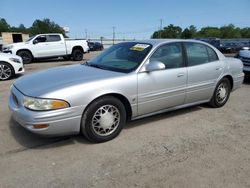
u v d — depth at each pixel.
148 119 4.61
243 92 6.89
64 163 3.15
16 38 42.88
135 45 4.41
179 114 4.91
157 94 4.11
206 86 4.89
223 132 4.12
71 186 2.72
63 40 16.12
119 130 3.83
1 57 8.73
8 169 3.02
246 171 3.02
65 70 4.16
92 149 3.50
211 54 5.04
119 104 3.73
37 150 3.46
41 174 2.93
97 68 4.17
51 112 3.20
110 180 2.82
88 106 3.47
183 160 3.23
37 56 15.19
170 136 3.93
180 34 93.00
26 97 3.31
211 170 3.03
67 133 3.43
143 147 3.57
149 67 3.87
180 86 4.41
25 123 3.30
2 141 3.70
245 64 8.03
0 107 5.27
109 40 63.31
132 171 2.99
